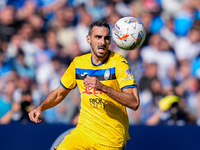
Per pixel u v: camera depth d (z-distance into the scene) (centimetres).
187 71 2666
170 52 2725
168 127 1672
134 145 1639
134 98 999
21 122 2106
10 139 1647
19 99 2277
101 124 1081
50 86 2520
